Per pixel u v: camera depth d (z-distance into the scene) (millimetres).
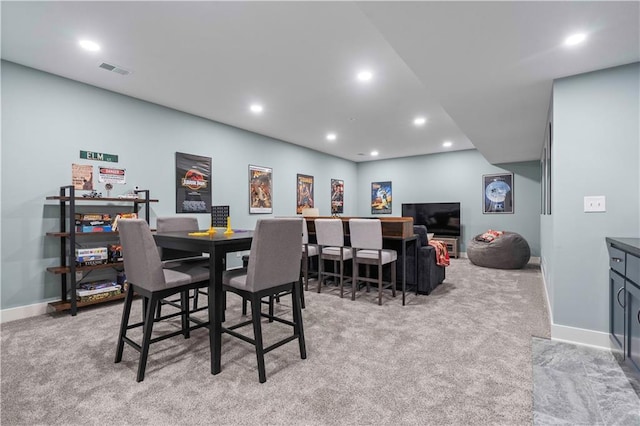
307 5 2119
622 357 2088
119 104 3672
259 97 3834
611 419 1545
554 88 2541
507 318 2980
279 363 2076
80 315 3016
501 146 5184
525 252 5562
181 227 3232
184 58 2855
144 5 2107
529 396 1724
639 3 1579
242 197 5262
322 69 3092
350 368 2014
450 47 2062
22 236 2984
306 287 4102
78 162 3334
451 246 7031
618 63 2268
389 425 1483
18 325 2754
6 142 2889
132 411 1576
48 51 2723
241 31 2426
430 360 2127
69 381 1843
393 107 4203
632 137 2279
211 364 1944
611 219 2332
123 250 2086
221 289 1982
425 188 7781
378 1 1587
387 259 3555
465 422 1507
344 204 8211
